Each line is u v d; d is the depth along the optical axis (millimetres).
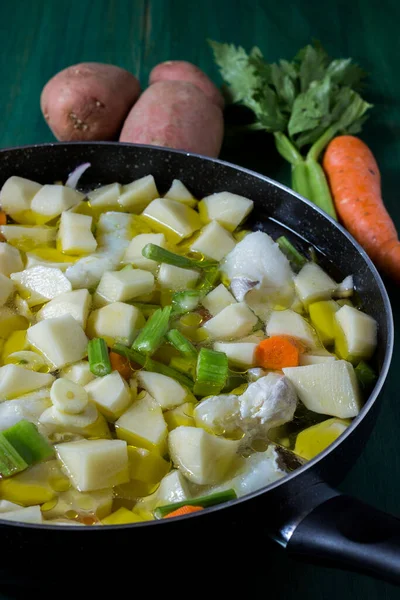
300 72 927
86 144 795
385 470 735
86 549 603
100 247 761
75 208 786
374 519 603
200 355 694
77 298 716
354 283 748
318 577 682
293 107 910
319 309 733
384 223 844
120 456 649
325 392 685
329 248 772
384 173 924
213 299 736
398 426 759
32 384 683
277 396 671
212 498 640
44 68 997
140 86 944
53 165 806
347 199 861
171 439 662
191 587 652
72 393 664
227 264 758
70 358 695
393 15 1071
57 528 593
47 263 743
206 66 1008
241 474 656
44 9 1060
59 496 645
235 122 952
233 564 656
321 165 914
